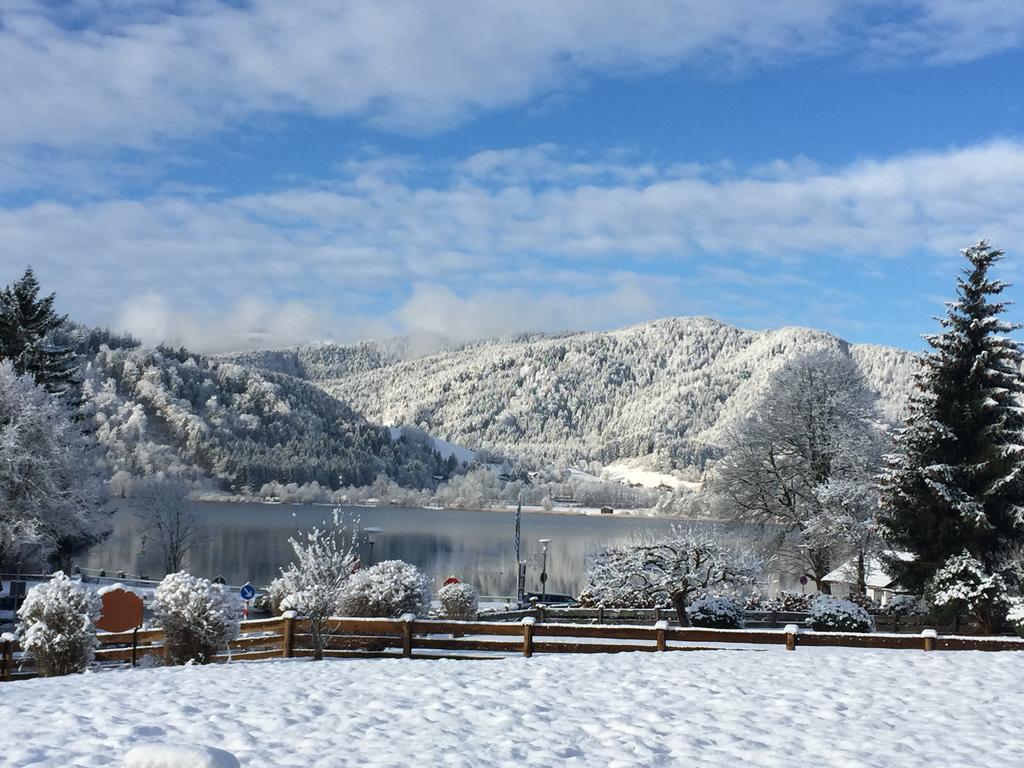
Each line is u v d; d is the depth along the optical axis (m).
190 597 19.83
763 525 46.06
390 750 9.75
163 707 11.92
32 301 55.81
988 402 31.55
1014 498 32.06
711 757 9.90
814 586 69.38
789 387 46.06
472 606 36.28
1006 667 16.48
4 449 44.78
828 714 12.24
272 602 38.06
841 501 41.62
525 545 121.50
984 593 30.47
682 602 35.09
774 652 18.42
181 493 73.50
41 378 55.44
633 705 12.55
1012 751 10.45
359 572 27.73
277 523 141.50
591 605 41.62
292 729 10.74
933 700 13.34
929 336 33.22
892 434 34.62
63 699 12.68
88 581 52.28
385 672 15.68
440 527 160.25
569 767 9.34
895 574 33.97
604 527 176.88
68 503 47.16
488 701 12.67
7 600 38.16
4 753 9.13
